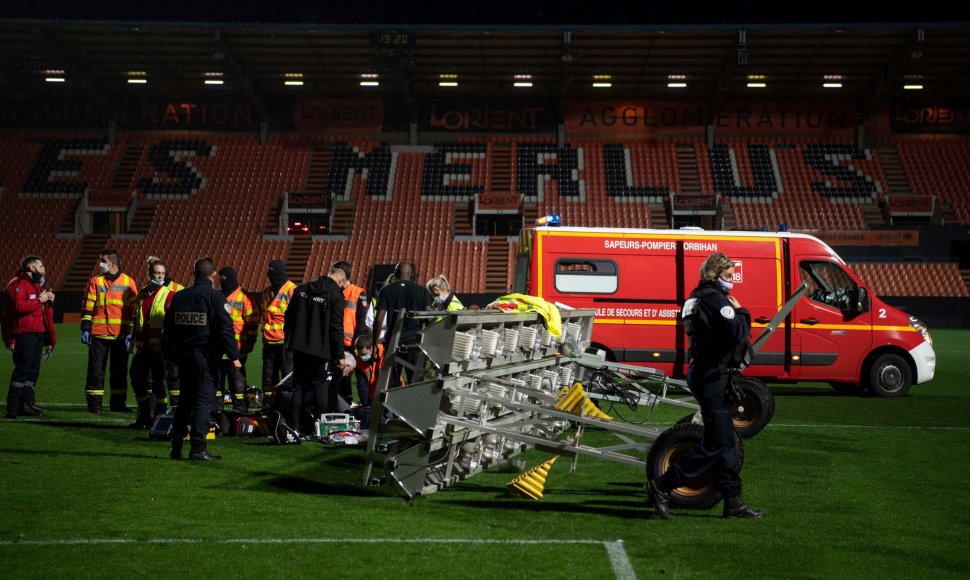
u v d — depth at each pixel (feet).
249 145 152.25
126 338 38.29
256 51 134.51
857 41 126.21
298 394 31.78
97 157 149.79
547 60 135.95
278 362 40.78
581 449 22.44
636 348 45.91
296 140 152.35
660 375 31.17
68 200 143.95
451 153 150.10
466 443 24.89
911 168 144.46
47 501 21.80
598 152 149.18
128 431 33.58
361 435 31.40
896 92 145.38
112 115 151.74
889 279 128.36
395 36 124.67
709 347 20.24
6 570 16.17
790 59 132.87
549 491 23.91
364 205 143.02
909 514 21.42
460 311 22.86
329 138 152.76
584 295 46.01
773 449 31.17
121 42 132.26
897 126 148.66
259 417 32.96
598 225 138.82
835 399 47.85
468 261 134.31
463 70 140.56
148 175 147.23
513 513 21.17
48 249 137.59
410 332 33.60
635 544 18.37
